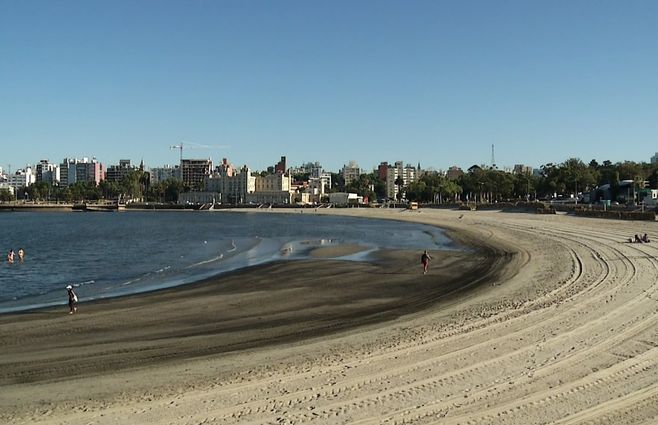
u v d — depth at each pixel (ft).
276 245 211.41
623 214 275.80
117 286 115.14
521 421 38.01
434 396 42.50
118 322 75.61
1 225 424.87
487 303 79.36
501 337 58.49
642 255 124.26
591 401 41.06
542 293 84.12
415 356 52.80
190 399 43.14
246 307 84.58
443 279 110.52
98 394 45.34
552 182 565.53
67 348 61.82
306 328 68.54
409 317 72.64
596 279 94.12
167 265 154.10
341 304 85.20
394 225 350.43
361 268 130.93
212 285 109.70
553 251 146.92
